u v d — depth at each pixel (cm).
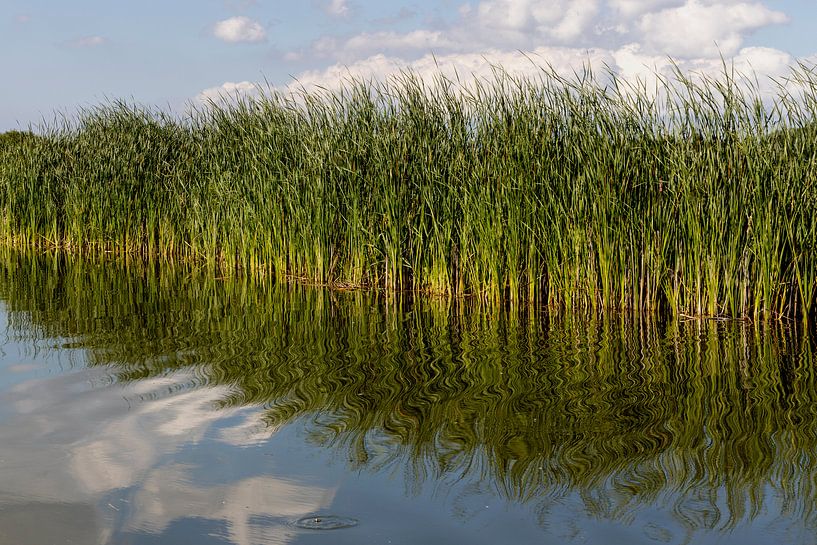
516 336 673
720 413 437
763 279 731
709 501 310
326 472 336
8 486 315
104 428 389
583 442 383
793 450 371
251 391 470
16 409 420
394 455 360
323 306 838
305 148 1050
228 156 1231
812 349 614
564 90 835
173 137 1438
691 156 770
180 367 532
